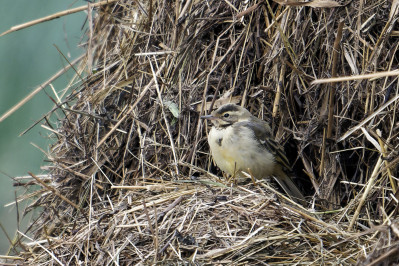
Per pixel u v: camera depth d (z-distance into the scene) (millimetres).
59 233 12156
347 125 11914
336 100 11891
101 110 12867
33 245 11641
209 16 12875
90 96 13078
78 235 10828
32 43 15531
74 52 15562
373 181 11141
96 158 12562
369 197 11211
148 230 10344
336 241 9883
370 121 11594
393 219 9914
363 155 11680
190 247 9852
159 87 12867
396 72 9961
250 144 11828
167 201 10992
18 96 15062
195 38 12836
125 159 12641
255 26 12672
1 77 15094
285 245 9758
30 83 15195
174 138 12648
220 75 12805
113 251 10102
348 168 12133
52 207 12141
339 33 11289
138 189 11773
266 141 11984
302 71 12172
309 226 10258
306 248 9742
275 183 12922
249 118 12086
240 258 9547
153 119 12695
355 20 11938
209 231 10125
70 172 12570
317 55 12211
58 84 15102
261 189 11211
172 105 12641
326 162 12086
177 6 13078
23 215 12750
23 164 14828
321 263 9383
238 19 12695
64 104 13797
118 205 11242
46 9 15828
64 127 12938
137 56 13234
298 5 12000
